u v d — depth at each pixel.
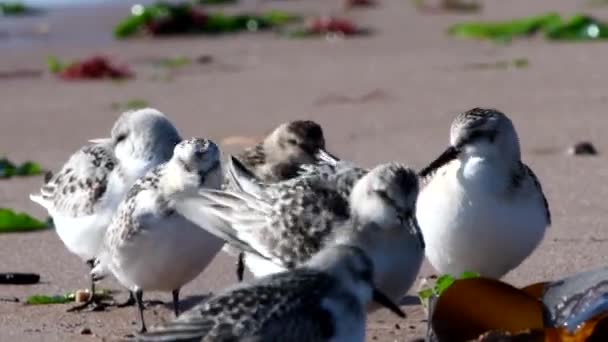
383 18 31.14
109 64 24.92
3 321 11.62
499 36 27.59
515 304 9.81
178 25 29.31
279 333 8.45
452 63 24.67
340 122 19.89
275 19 30.55
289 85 23.17
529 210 11.66
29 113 21.48
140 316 11.49
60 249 14.19
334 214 10.70
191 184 11.16
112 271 11.68
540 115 19.69
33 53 26.81
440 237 11.65
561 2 32.28
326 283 8.76
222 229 10.93
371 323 11.34
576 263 12.77
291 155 13.59
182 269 11.34
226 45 27.91
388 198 10.41
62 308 12.13
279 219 10.83
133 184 11.86
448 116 19.98
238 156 13.78
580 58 24.58
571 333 9.34
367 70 24.30
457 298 9.81
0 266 13.49
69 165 13.38
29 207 15.98
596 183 15.86
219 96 22.39
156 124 12.90
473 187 11.51
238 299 8.52
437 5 32.59
